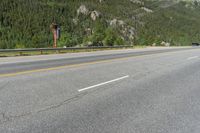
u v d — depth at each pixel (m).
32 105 6.16
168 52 30.44
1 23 154.12
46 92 7.53
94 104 6.34
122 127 4.82
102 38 62.75
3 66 14.16
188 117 5.50
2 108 5.89
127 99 6.90
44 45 98.62
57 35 38.41
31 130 4.62
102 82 9.35
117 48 44.03
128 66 14.61
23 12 172.88
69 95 7.22
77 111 5.74
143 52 30.53
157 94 7.58
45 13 180.00
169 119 5.34
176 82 9.72
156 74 11.73
